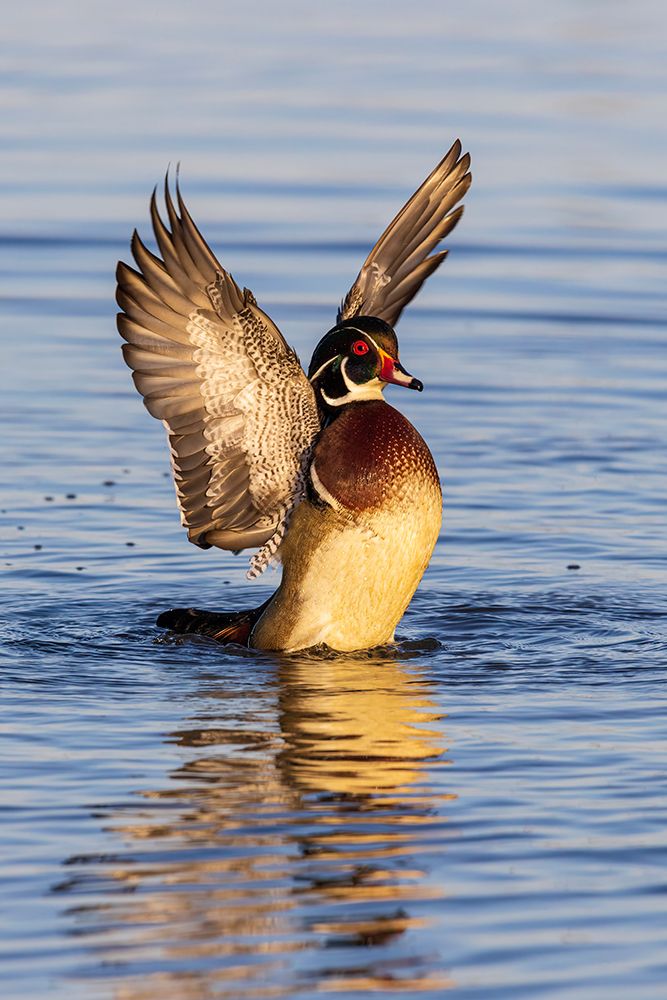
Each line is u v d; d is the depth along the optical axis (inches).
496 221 997.8
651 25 1574.8
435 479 457.7
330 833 322.3
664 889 299.6
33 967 271.3
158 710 402.0
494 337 810.2
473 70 1338.6
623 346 797.9
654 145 1131.3
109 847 315.3
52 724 389.4
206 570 542.6
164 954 275.4
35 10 1566.2
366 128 1142.3
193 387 450.9
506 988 265.7
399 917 288.0
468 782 350.6
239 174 1043.9
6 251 924.0
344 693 418.3
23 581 522.0
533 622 488.7
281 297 834.8
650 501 605.9
